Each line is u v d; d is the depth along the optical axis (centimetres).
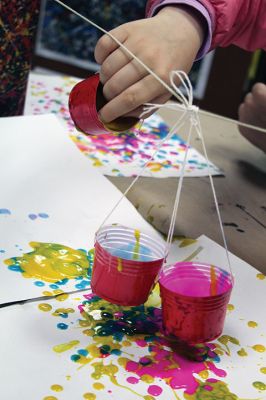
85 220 76
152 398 50
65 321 58
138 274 56
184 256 72
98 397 49
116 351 55
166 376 53
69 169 87
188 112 59
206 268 57
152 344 57
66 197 80
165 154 101
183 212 83
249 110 104
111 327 59
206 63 164
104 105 65
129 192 86
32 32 96
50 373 51
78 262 68
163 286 55
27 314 58
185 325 54
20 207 76
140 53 62
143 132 108
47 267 66
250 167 102
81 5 171
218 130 116
